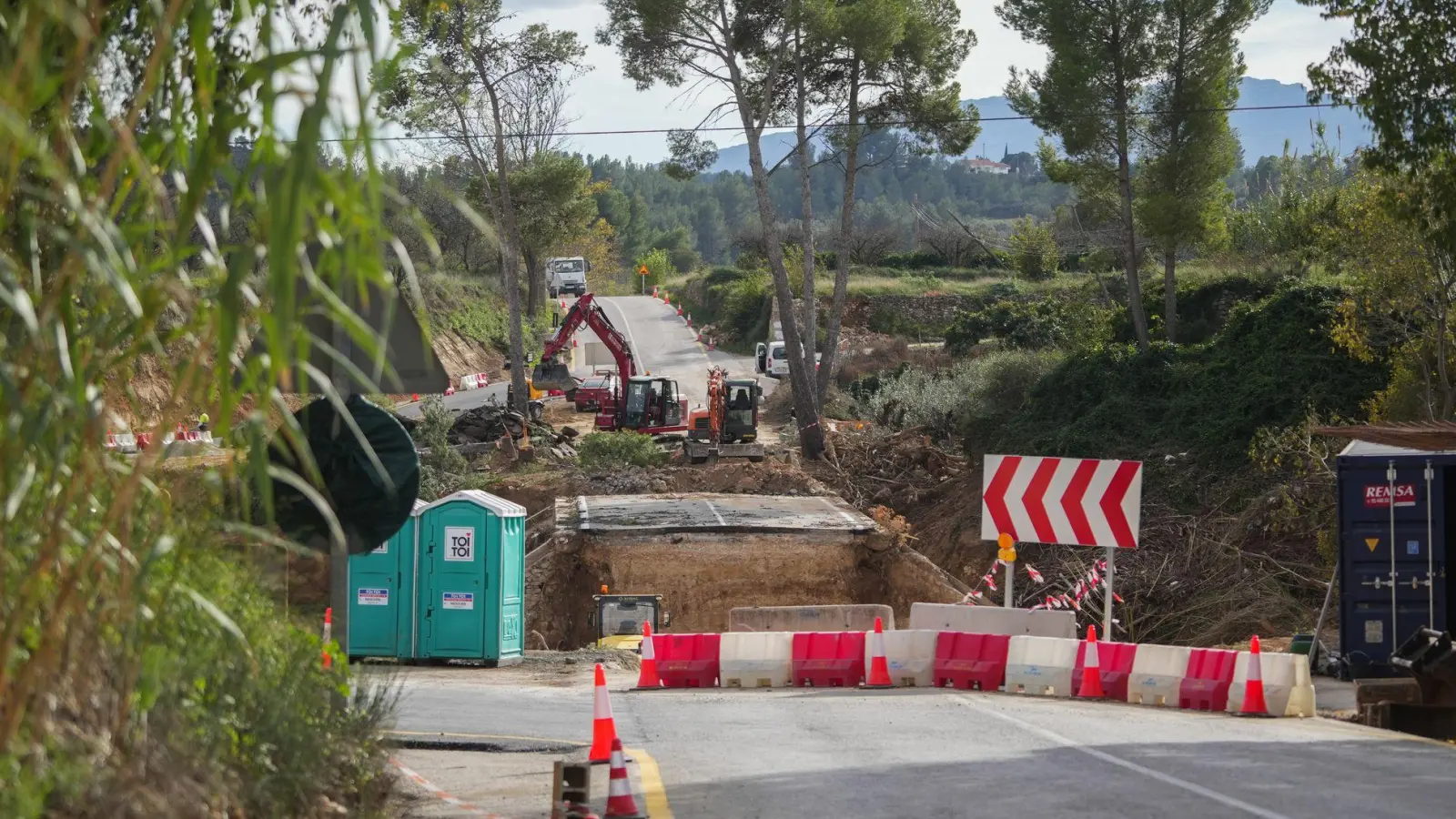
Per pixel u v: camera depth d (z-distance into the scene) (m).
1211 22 83.81
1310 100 39.34
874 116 94.00
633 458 85.06
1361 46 36.88
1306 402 62.38
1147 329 88.75
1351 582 30.78
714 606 59.12
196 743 9.95
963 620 33.91
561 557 59.41
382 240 6.82
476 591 36.97
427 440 84.75
